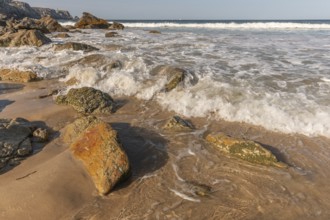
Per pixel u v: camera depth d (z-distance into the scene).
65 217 3.45
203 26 44.00
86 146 4.39
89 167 4.10
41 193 3.68
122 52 12.48
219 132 5.50
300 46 14.68
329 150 4.86
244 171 4.33
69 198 3.69
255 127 5.69
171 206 3.62
